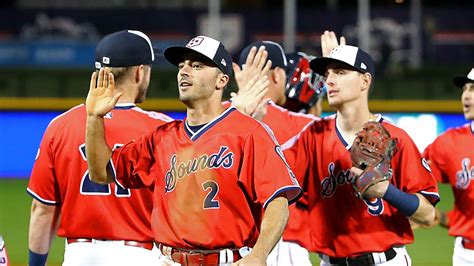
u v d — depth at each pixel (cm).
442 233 4066
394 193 1738
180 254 1606
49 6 8812
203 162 1591
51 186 1856
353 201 1838
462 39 8319
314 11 8225
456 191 2284
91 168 1673
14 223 4225
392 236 1842
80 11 8662
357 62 1802
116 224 1827
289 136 2072
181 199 1600
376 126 1747
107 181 1697
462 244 2294
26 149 5612
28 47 8625
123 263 1823
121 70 1819
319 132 1875
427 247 3738
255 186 1569
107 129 1802
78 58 8644
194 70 1598
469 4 8844
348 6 9331
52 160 1847
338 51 1812
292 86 2358
